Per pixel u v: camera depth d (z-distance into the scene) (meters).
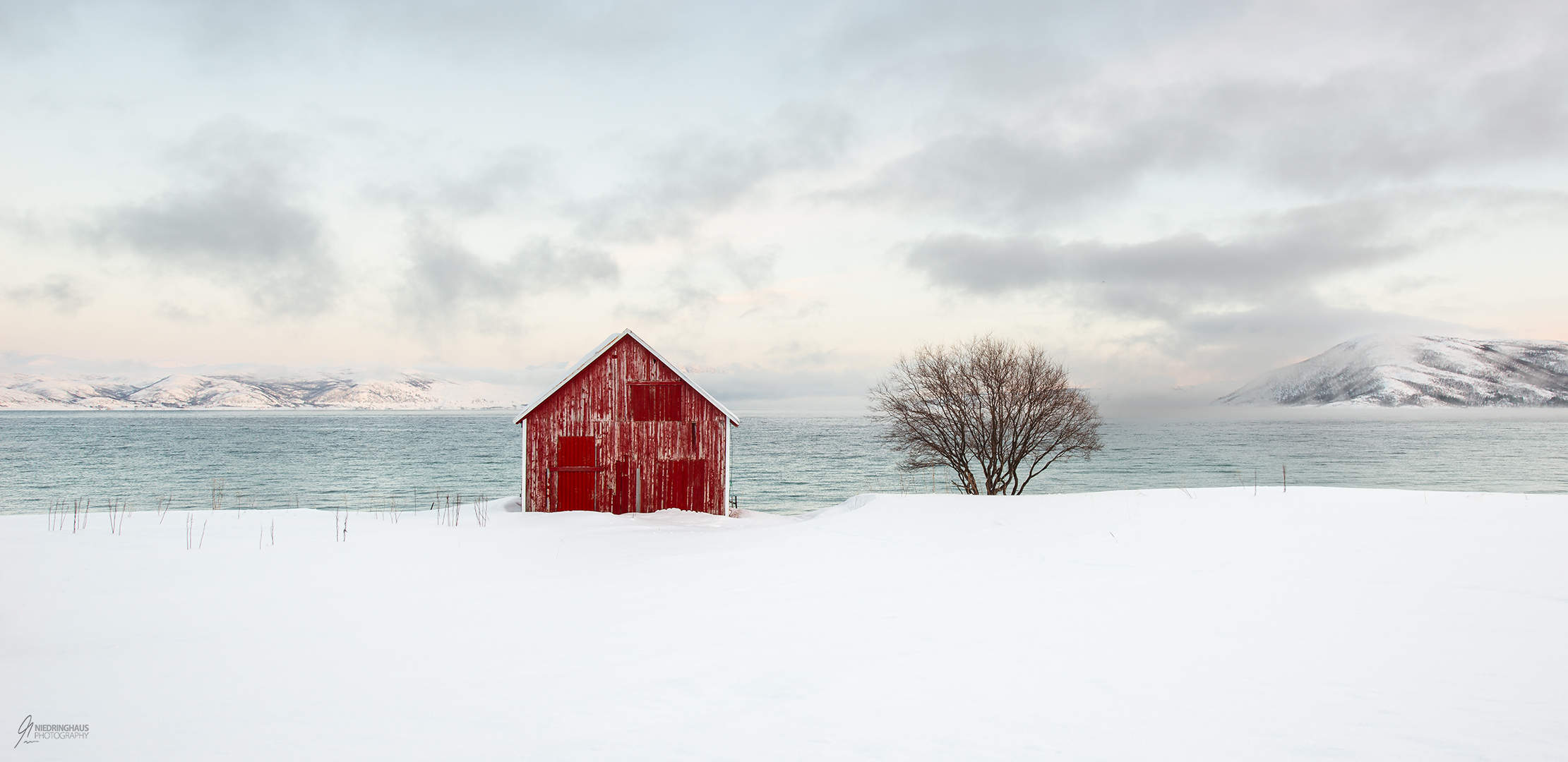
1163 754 3.80
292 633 7.60
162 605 9.30
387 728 4.47
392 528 17.62
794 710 4.62
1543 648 5.80
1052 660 5.71
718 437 25.80
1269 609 7.36
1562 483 66.12
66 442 110.62
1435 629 6.42
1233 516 14.78
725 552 13.30
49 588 10.30
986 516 16.77
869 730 4.23
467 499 47.44
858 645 6.37
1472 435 153.75
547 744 4.12
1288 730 4.14
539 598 9.29
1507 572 8.91
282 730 4.50
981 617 7.39
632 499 25.52
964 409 30.73
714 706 4.75
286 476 65.94
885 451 99.38
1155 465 83.25
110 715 4.85
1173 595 8.20
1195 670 5.35
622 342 25.80
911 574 10.36
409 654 6.48
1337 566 9.64
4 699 5.27
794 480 63.47
